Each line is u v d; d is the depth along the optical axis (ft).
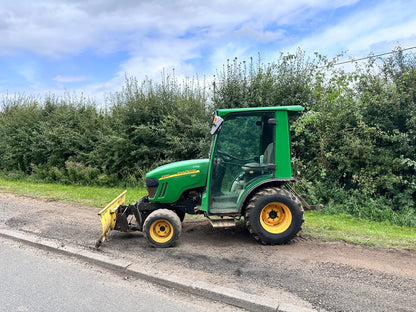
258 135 16.12
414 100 24.00
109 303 11.01
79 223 20.77
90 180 37.09
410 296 11.00
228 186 16.30
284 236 15.85
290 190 17.71
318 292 11.31
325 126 26.37
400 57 25.31
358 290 11.43
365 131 24.48
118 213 17.20
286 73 29.25
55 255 15.69
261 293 11.25
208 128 31.68
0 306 10.71
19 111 48.67
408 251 15.21
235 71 30.94
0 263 14.60
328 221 20.88
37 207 25.40
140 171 34.88
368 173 24.38
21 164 46.16
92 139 40.06
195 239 17.31
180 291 12.00
